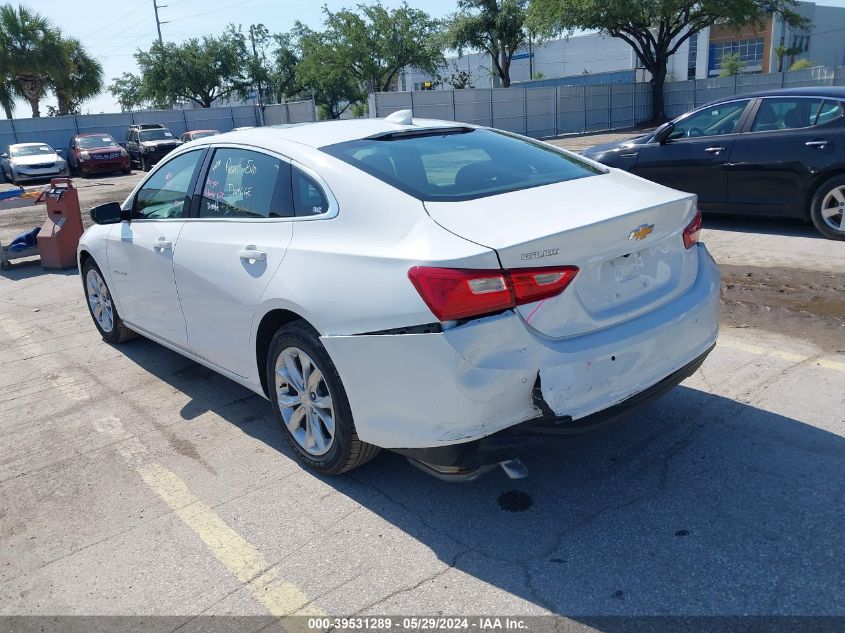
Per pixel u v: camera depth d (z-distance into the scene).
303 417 3.49
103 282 5.44
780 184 7.54
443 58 48.34
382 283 2.77
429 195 3.01
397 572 2.75
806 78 35.12
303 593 2.67
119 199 17.61
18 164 23.72
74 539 3.11
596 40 66.19
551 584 2.62
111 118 32.91
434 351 2.61
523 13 42.78
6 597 2.76
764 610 2.42
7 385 4.97
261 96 50.97
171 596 2.70
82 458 3.83
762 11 33.94
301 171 3.38
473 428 2.64
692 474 3.27
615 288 2.91
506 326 2.61
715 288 3.34
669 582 2.58
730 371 4.37
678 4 32.62
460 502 3.19
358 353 2.84
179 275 4.04
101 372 5.11
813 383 4.12
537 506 3.12
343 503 3.25
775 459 3.34
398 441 2.84
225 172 3.90
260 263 3.40
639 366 2.90
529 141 4.01
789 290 5.84
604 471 3.36
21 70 39.06
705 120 8.20
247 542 3.00
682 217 3.16
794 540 2.76
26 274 8.79
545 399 2.64
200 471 3.62
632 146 8.79
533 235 2.64
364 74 47.56
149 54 47.72
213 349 3.96
